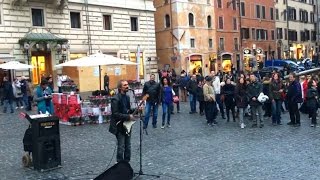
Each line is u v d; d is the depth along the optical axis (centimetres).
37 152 951
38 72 3133
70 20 3341
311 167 916
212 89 1622
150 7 4066
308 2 7825
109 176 780
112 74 3556
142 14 3988
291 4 7188
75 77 3300
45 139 959
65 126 1709
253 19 6028
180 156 1067
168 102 1587
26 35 2991
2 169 988
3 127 1675
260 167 929
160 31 4962
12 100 2211
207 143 1234
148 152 1126
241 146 1173
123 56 3772
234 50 5550
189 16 4894
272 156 1035
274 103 1569
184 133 1434
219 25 5319
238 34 5647
